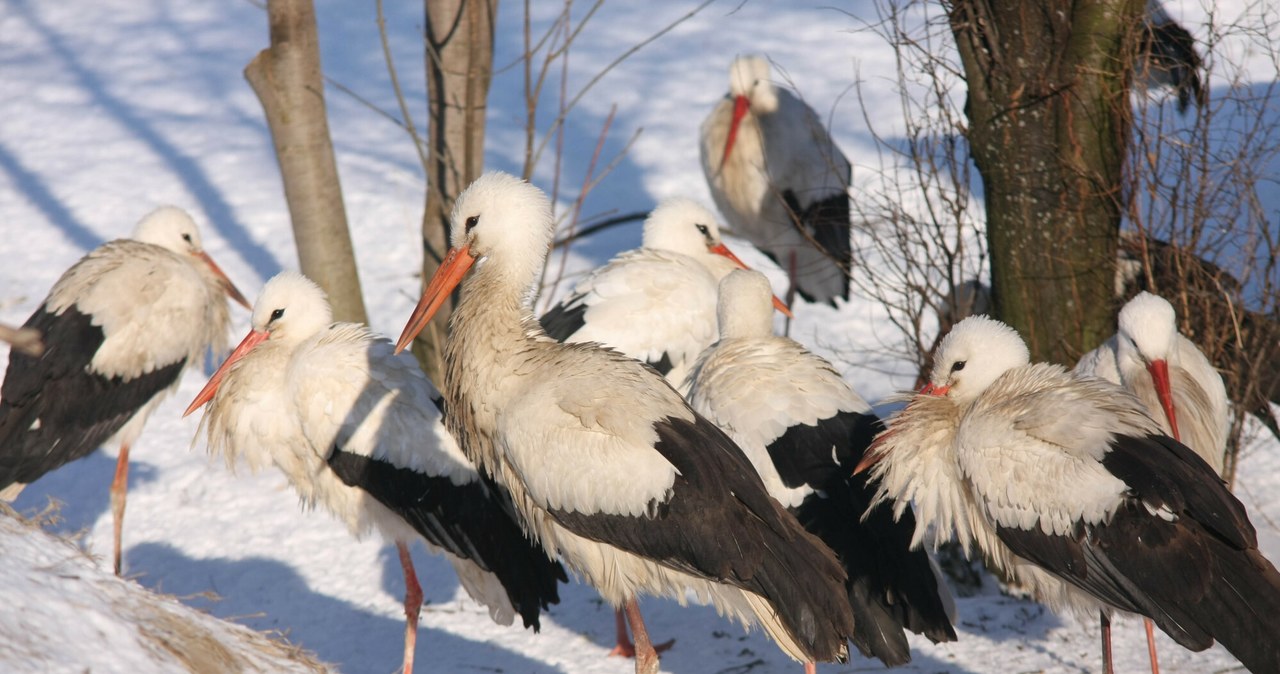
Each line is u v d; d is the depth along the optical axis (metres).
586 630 8.91
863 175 15.95
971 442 6.76
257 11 26.28
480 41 11.34
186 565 9.88
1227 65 13.84
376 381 8.39
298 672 6.12
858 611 7.03
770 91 13.86
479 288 7.25
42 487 11.08
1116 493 6.21
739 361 7.94
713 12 23.95
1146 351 7.90
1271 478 9.93
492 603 8.36
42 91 22.11
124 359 9.62
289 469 8.84
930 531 8.34
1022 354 7.38
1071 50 8.73
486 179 7.35
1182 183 9.72
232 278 14.95
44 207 17.11
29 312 13.91
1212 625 5.94
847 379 12.34
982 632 8.48
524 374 7.00
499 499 8.12
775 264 15.14
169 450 11.66
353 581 9.68
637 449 6.54
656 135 18.73
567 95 20.44
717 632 8.76
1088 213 9.02
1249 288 10.38
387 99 20.78
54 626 5.09
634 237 15.70
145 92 21.94
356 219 16.39
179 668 5.43
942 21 9.39
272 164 18.58
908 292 10.47
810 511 7.28
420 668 8.40
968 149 10.09
